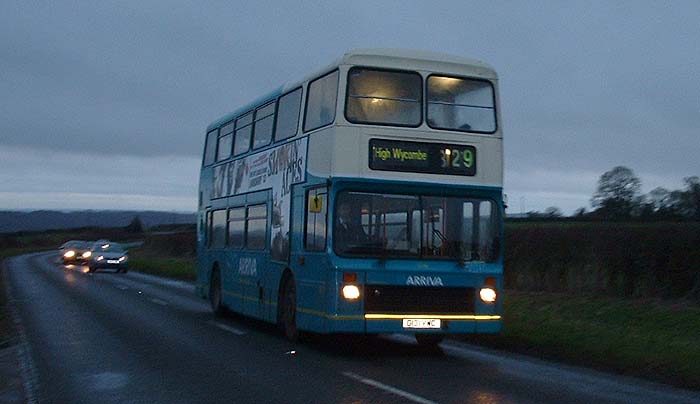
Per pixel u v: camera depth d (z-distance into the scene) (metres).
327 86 13.84
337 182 13.16
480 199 13.73
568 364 13.17
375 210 13.23
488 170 13.76
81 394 10.39
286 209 15.28
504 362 13.34
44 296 26.83
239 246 18.41
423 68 13.65
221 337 16.41
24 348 14.54
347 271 12.95
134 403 9.82
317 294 13.52
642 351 12.96
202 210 22.22
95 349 14.42
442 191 13.54
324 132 13.65
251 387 10.80
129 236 121.19
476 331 13.41
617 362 12.43
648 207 31.67
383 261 13.12
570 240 21.80
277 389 10.64
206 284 21.22
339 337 16.69
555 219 32.09
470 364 13.07
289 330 15.20
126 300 25.59
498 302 13.58
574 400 9.98
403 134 13.40
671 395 10.41
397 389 10.61
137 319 19.72
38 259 66.94
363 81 13.40
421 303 13.23
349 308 12.94
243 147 18.61
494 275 13.57
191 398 10.08
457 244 13.50
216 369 12.32
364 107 13.33
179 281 38.47
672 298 18.25
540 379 11.56
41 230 130.25
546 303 19.78
